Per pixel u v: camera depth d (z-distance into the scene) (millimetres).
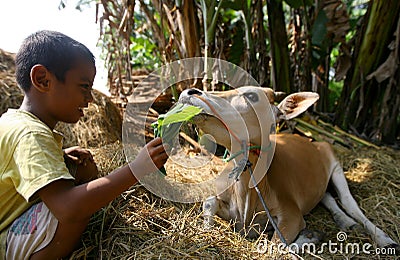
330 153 2705
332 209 2443
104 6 2973
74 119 1643
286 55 3529
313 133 3352
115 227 1775
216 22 2844
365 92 3635
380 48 3508
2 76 2979
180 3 2840
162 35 3037
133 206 1924
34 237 1513
